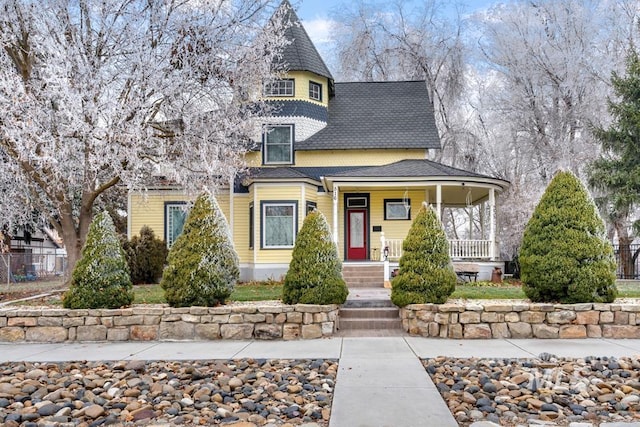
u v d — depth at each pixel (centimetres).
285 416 484
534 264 917
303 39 2044
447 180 1648
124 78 1269
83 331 893
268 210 1752
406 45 2919
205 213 948
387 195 1922
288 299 947
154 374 644
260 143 1956
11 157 1220
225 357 736
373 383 582
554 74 2397
